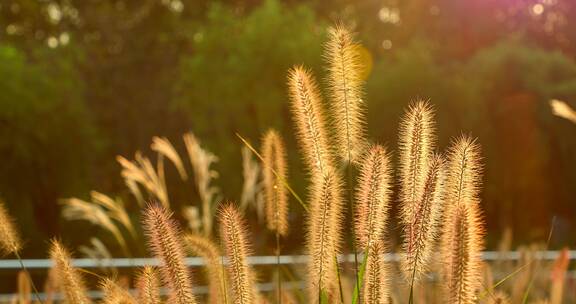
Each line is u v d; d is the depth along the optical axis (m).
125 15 37.12
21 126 21.08
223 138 24.78
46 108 21.56
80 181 22.41
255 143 24.53
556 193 26.97
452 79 25.84
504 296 2.13
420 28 39.78
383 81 25.08
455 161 1.80
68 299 2.18
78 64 31.34
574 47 41.47
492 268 4.08
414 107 1.87
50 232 21.19
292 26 25.03
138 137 30.62
